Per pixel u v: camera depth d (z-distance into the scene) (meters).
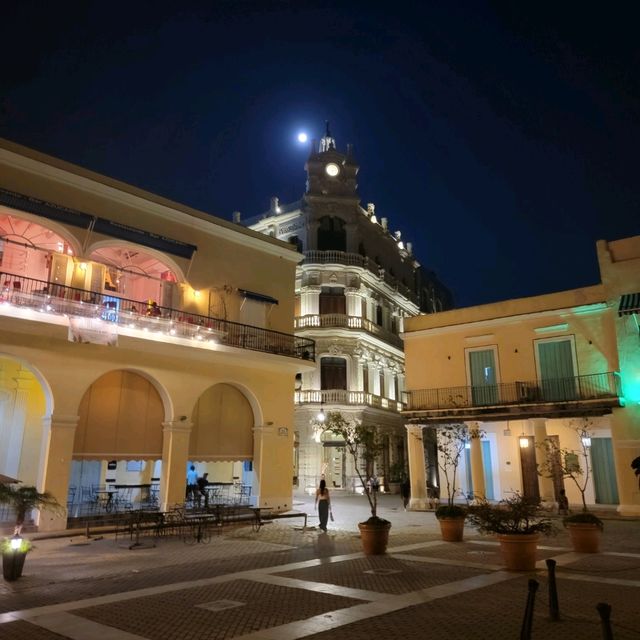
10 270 17.91
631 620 7.02
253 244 23.00
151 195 19.69
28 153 16.75
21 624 7.01
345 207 39.84
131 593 8.66
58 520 15.84
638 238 23.08
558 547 13.14
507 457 25.98
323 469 34.44
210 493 22.58
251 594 8.54
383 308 42.25
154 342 18.17
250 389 21.58
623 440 21.45
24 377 18.77
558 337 24.31
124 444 18.05
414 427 26.27
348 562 11.37
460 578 9.68
